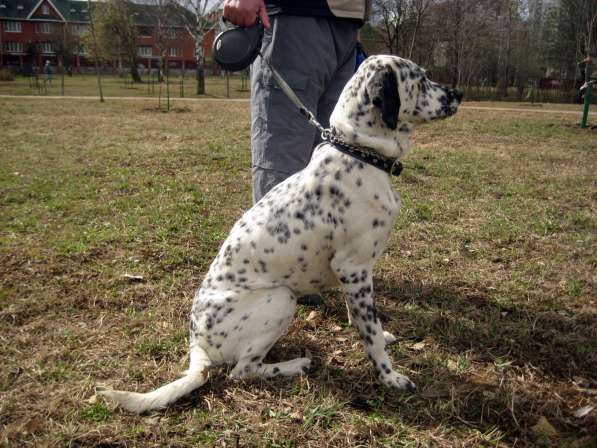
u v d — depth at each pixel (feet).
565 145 15.85
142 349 4.49
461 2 49.01
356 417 3.66
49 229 7.51
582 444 3.43
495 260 6.47
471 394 3.92
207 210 8.47
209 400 3.81
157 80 69.56
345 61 5.32
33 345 4.57
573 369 4.26
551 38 54.60
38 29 104.58
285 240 3.95
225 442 3.43
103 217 8.10
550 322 4.94
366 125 3.86
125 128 19.35
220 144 15.08
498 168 11.84
